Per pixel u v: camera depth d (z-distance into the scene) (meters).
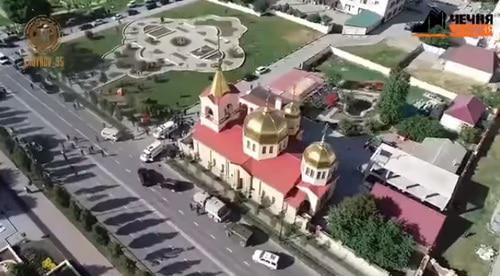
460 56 101.88
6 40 104.62
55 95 89.00
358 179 73.25
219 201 65.88
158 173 72.88
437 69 103.94
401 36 117.69
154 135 79.50
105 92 90.38
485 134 82.50
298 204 62.69
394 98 81.62
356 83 96.94
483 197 71.38
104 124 82.38
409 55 107.88
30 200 67.25
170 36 111.31
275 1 133.50
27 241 61.31
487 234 65.31
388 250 56.22
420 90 96.50
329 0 129.88
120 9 122.94
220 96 65.75
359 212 59.38
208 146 69.25
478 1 138.38
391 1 123.19
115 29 113.06
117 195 68.81
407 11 132.50
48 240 61.53
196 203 67.25
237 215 66.62
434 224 60.22
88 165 73.75
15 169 72.31
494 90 96.00
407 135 80.50
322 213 66.38
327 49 107.38
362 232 58.03
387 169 70.00
